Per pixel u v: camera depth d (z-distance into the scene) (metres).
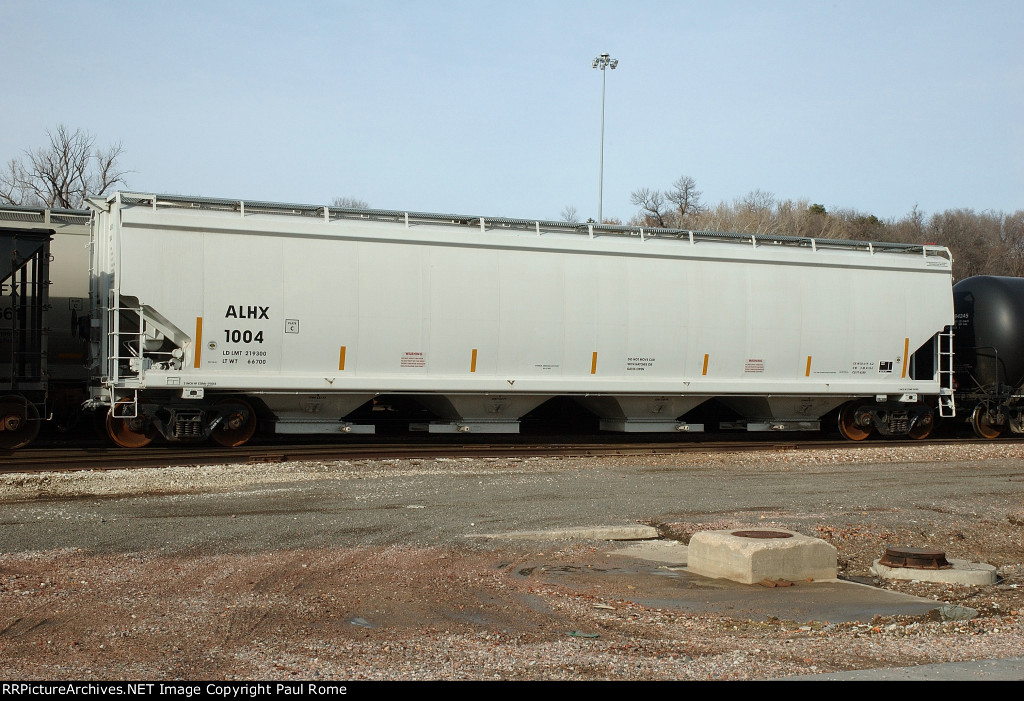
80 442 18.44
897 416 22.34
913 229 90.19
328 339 17.31
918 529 11.16
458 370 18.30
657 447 19.33
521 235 18.77
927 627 6.79
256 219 16.88
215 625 6.39
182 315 16.31
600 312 19.25
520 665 5.55
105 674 5.27
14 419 15.82
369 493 12.53
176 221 16.30
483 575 8.31
